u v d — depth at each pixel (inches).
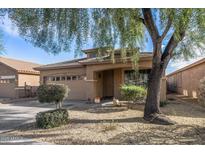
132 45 414.3
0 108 620.7
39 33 329.7
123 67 713.0
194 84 860.6
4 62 1077.8
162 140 277.4
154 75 409.7
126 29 366.9
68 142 270.7
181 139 282.5
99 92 808.3
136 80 756.0
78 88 818.8
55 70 880.9
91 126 352.5
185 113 485.7
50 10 315.6
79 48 347.3
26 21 313.3
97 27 348.8
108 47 378.6
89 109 558.6
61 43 340.5
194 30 350.3
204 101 359.9
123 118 421.7
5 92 1037.2
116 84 788.0
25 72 1044.5
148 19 377.1
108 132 314.7
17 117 464.4
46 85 379.2
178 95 1013.8
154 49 404.5
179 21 283.0
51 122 353.7
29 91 1055.6
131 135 299.3
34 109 596.1
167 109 536.7
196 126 353.1
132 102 607.8
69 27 326.0
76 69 829.2
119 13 333.1
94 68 749.9
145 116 406.3
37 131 332.2
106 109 546.3
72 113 496.1
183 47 497.0
